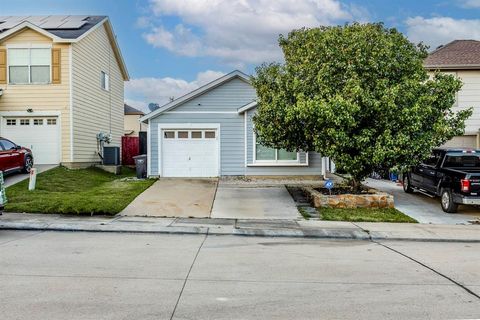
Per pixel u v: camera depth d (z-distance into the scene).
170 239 9.70
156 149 20.20
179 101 20.00
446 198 13.58
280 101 13.99
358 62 13.49
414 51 14.40
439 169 14.26
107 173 22.77
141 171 20.27
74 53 21.33
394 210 13.77
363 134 13.41
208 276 6.61
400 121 13.19
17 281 6.14
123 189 16.25
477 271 7.15
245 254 8.26
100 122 25.36
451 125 14.15
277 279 6.50
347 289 6.03
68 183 17.47
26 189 15.38
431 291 5.98
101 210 12.25
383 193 14.58
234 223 11.52
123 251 8.29
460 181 12.88
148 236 10.02
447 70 23.16
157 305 5.24
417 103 13.12
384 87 13.23
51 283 6.07
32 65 20.95
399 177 20.30
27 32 20.91
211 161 20.28
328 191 15.18
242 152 20.17
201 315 4.93
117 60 28.66
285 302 5.43
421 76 13.97
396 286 6.21
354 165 13.84
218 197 15.53
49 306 5.13
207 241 9.57
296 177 19.95
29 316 4.80
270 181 19.41
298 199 15.39
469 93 23.22
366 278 6.63
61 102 20.92
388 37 14.20
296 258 7.98
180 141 20.27
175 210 13.21
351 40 13.77
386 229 11.05
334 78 13.68
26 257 7.61
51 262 7.28
